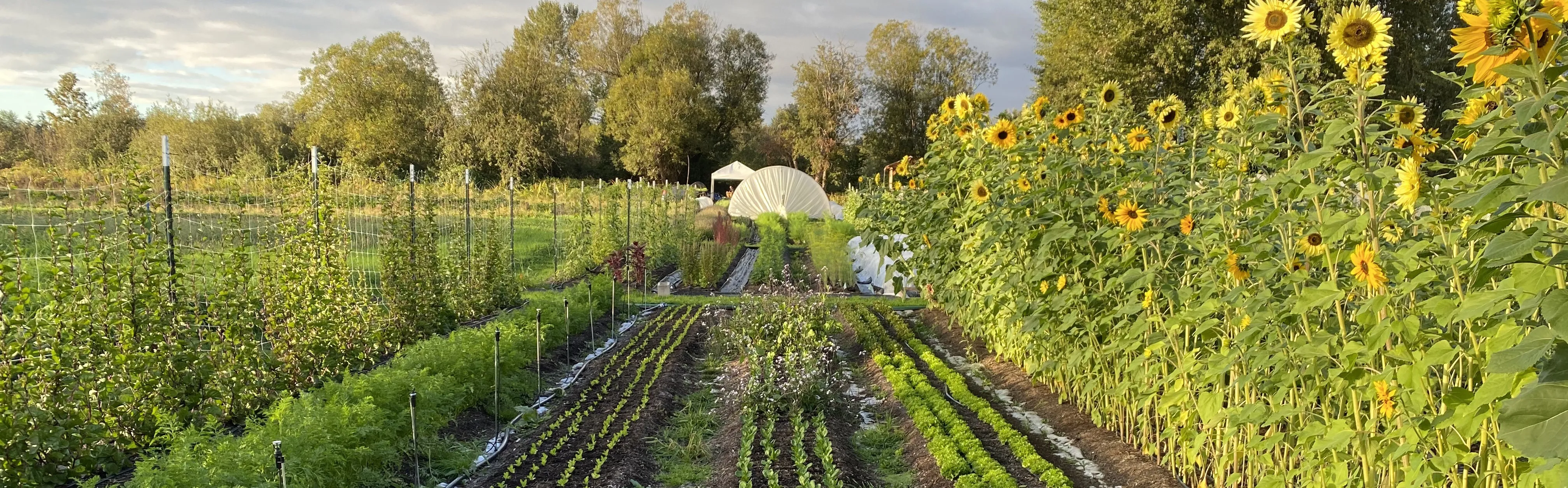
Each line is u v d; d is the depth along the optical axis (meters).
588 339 10.34
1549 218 2.27
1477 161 3.11
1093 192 5.78
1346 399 3.71
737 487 5.16
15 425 4.57
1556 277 2.26
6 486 4.54
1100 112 6.05
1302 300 3.24
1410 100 3.36
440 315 9.77
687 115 51.16
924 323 11.46
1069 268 5.86
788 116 54.88
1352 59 3.13
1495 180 2.15
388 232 9.17
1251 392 4.43
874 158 51.47
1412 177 2.85
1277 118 3.50
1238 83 5.02
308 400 5.04
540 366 8.35
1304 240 3.46
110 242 5.56
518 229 23.69
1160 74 20.59
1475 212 2.26
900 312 12.44
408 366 6.41
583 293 11.02
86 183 6.07
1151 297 4.79
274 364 6.64
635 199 22.77
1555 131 1.98
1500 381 2.47
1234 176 4.40
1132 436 5.75
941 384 7.82
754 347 8.67
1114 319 5.64
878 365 8.55
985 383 8.04
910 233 9.83
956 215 8.03
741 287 16.27
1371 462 3.38
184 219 8.01
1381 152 3.16
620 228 19.05
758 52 58.50
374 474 4.97
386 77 45.19
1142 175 5.52
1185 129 6.70
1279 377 3.75
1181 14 19.66
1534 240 2.04
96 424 5.01
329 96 45.38
